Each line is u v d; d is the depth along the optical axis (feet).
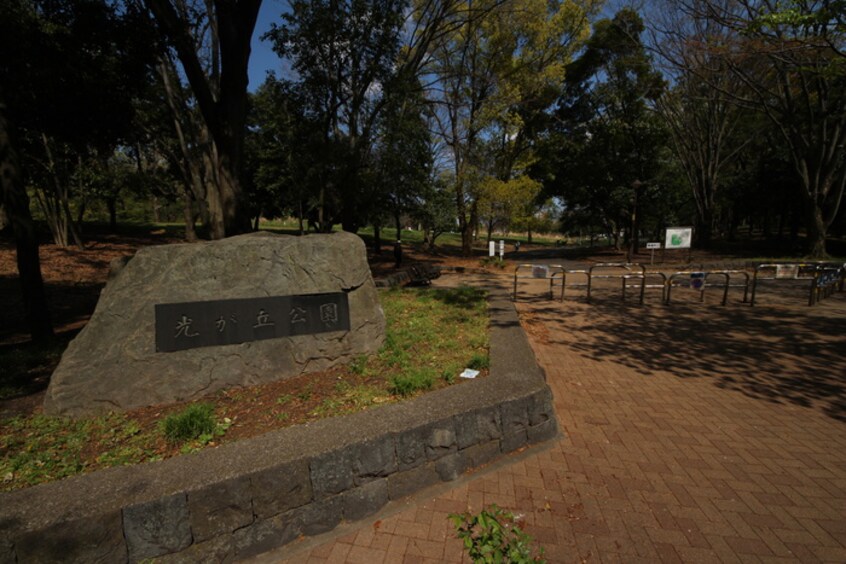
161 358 12.97
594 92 79.77
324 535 8.78
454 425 10.51
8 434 11.03
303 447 8.88
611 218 92.94
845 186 63.87
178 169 79.00
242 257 14.30
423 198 70.38
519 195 65.57
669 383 16.61
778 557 8.06
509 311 24.16
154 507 7.32
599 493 9.98
